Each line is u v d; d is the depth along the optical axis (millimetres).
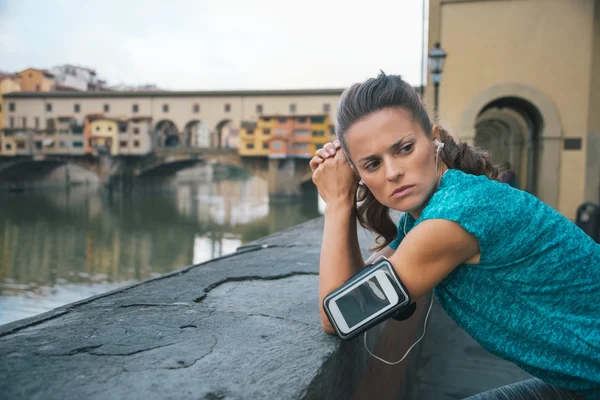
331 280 1135
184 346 1153
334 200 1206
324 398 1088
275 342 1201
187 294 1730
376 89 946
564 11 8914
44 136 61031
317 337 1247
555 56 8992
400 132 929
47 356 1067
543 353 893
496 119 14969
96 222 41531
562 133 9000
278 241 3420
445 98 9398
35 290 21891
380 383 1687
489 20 9172
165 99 58719
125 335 1231
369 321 943
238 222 41938
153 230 38500
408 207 968
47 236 35188
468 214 848
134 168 60656
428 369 2217
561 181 9062
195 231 38125
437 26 9344
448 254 869
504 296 896
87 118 60438
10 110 62219
